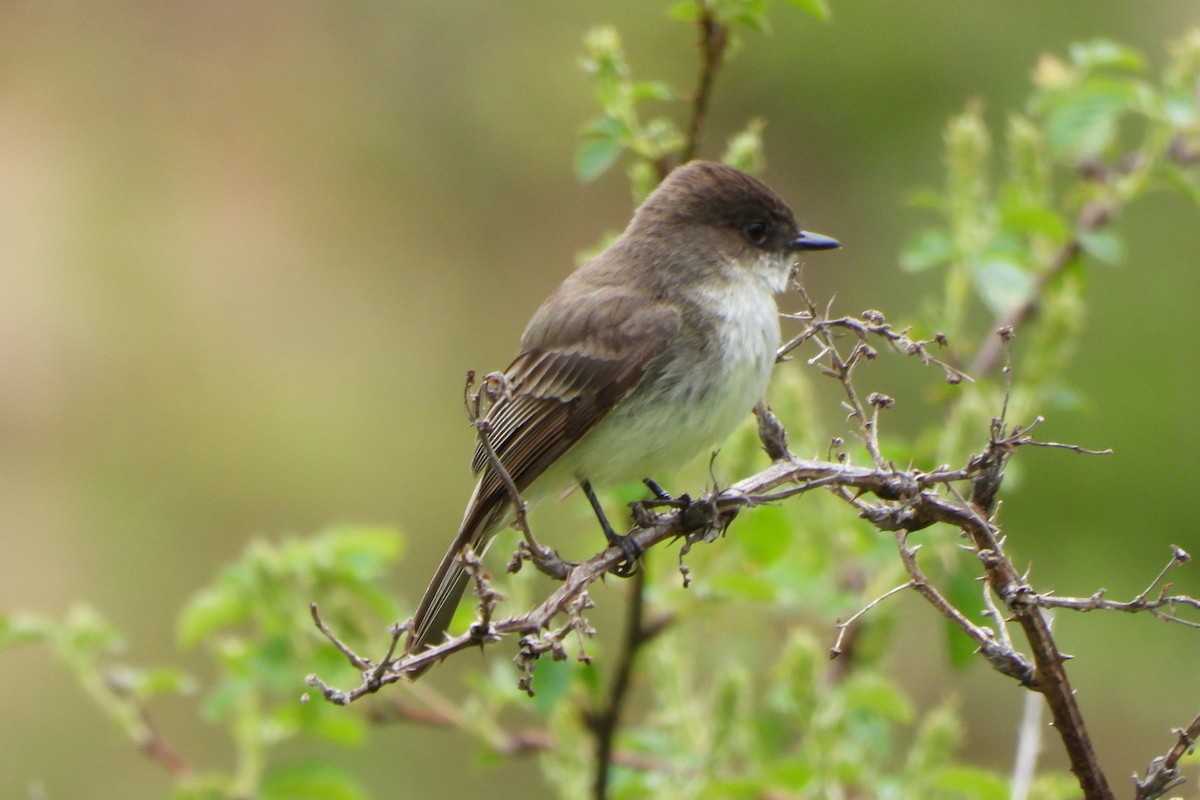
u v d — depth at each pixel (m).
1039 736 6.50
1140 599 4.38
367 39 18.55
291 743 11.81
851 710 7.21
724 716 6.89
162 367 16.78
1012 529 12.57
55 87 18.78
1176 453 12.57
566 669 6.59
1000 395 7.73
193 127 18.47
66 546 15.05
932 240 7.88
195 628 7.28
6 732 12.45
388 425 16.58
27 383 16.52
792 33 15.19
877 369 13.02
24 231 17.53
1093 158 8.49
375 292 17.66
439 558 15.55
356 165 18.28
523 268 17.86
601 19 16.59
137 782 12.33
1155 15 14.47
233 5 19.06
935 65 14.95
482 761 7.47
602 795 7.08
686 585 5.86
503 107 17.88
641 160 8.10
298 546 7.14
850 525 7.63
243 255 17.69
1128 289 13.12
